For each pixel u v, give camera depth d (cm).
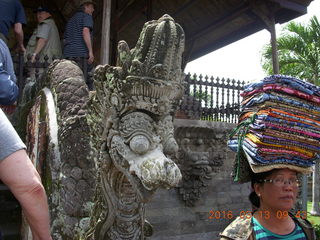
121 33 1143
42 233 129
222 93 694
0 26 438
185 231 646
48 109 277
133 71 166
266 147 152
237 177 173
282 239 155
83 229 218
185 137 645
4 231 318
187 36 1010
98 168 195
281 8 740
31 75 472
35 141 300
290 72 1124
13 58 437
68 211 226
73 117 250
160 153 170
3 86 243
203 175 643
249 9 755
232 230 161
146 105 169
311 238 163
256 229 158
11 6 456
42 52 563
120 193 190
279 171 155
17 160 123
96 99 192
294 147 154
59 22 989
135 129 169
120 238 190
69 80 278
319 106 159
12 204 355
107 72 178
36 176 128
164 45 165
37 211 126
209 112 682
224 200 700
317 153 159
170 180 161
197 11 891
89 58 509
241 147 167
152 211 618
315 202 1344
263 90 159
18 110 423
